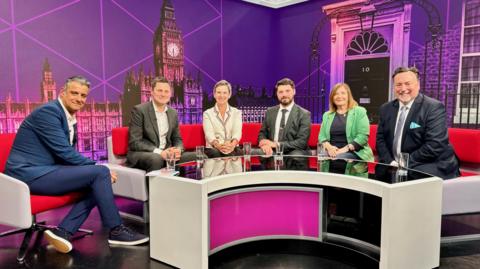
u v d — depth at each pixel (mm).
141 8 4496
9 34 3525
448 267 2094
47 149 2391
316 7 5500
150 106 3348
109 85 4289
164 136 3447
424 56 4453
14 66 3582
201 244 1913
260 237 2334
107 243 2465
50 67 3820
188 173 2152
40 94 3779
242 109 5770
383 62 4844
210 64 5301
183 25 4941
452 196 2420
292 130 3545
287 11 5867
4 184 2080
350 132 3375
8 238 2559
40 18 3711
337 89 3436
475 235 2549
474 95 4055
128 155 3262
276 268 2111
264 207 2314
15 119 3635
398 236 1838
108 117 4312
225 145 3383
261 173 2213
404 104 2875
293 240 2367
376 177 2008
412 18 4523
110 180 2410
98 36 4152
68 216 2367
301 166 2402
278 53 6070
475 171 2924
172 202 2041
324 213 2301
